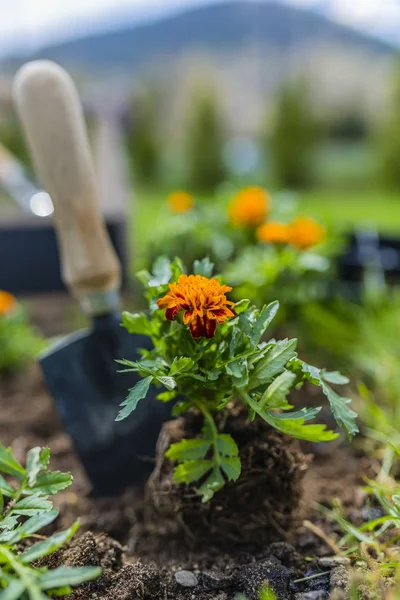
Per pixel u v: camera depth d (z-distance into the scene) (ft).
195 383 1.16
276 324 2.09
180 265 1.25
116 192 2.83
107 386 1.51
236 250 2.39
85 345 1.52
